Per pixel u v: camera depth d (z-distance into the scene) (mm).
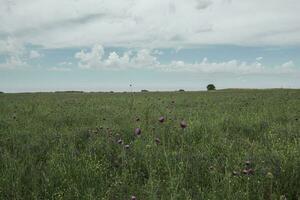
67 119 12086
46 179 5285
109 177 5688
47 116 13039
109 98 27031
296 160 5609
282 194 4844
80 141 8258
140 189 4941
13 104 20547
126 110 14453
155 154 6465
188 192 4695
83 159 6309
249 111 13852
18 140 8164
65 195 4812
